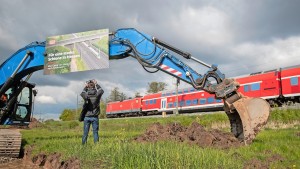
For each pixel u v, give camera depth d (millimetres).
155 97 45562
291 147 9031
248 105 10094
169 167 5824
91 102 10664
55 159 9180
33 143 12969
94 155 7770
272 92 28141
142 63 12508
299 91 25922
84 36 13477
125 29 13062
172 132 11805
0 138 11273
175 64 12148
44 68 13648
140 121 34688
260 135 12586
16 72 13477
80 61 13312
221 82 11250
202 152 7262
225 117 24500
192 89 37781
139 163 6145
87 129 10711
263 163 7094
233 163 6504
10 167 9812
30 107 14367
